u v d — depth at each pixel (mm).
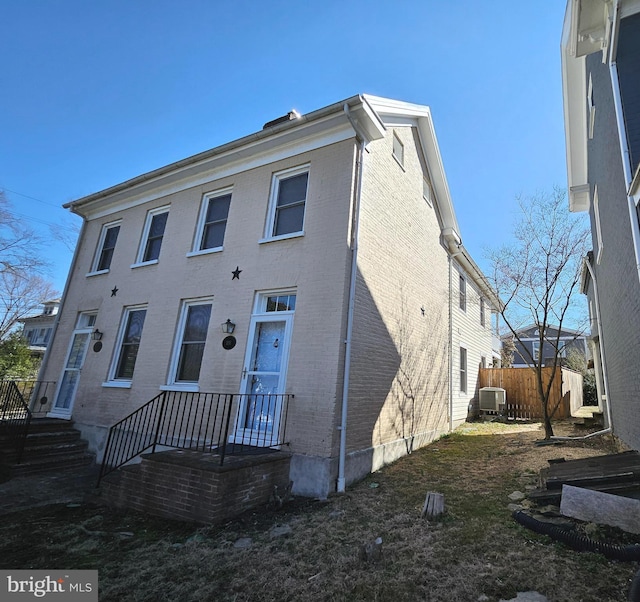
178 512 4332
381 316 6879
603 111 5855
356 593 2662
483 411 12367
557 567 2809
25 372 21688
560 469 4762
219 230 7898
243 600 2646
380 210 7219
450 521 3850
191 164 8188
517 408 12391
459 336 11672
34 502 5062
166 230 8570
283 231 6953
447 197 10539
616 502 3359
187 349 7367
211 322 7051
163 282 8094
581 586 2561
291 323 6188
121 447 7320
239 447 5629
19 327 25578
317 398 5480
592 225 8539
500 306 10820
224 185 7996
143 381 7539
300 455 5328
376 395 6457
